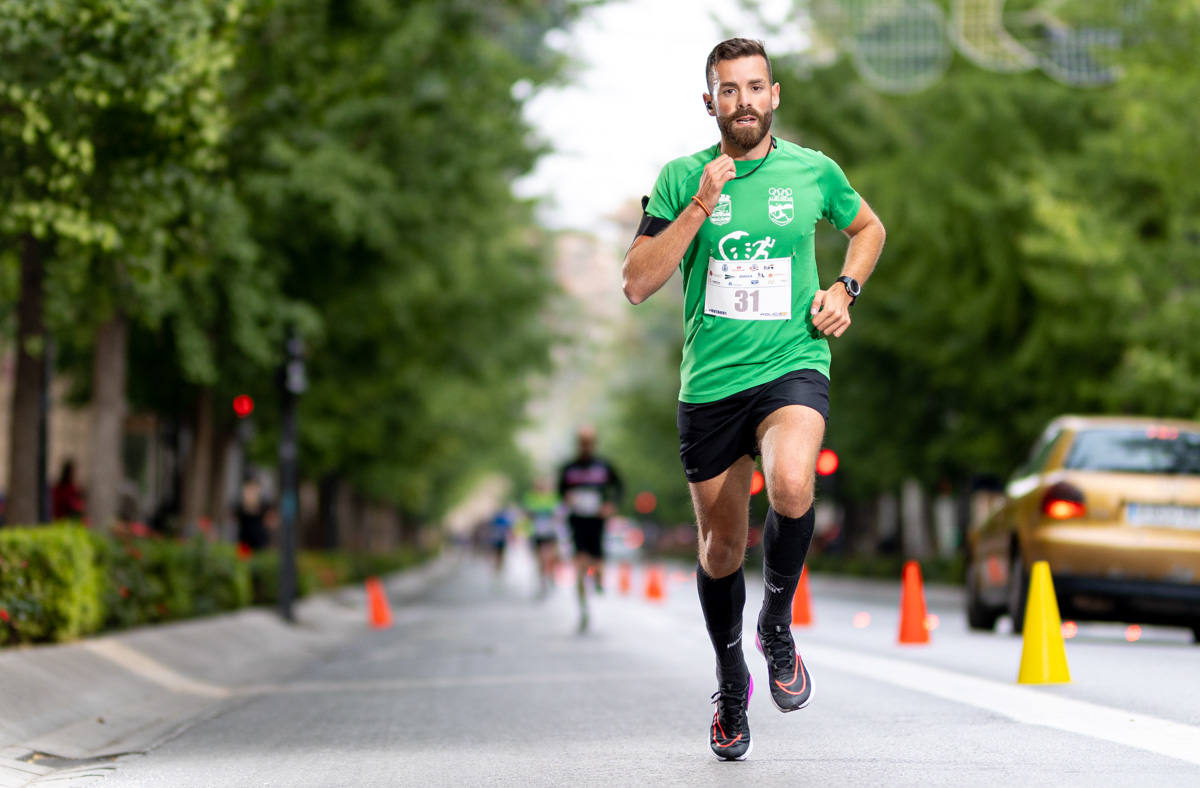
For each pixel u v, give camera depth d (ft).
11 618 81.51
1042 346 209.26
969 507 253.03
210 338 160.15
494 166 167.94
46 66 81.25
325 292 168.86
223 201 124.36
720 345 47.55
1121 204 194.49
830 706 69.10
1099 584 105.09
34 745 61.67
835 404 284.00
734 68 47.03
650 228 48.03
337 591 242.37
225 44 85.81
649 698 77.10
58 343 162.50
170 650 103.19
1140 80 182.50
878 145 275.59
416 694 84.02
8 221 88.69
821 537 448.65
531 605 225.97
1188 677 77.41
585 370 331.57
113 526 123.85
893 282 241.96
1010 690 72.43
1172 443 109.29
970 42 177.68
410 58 152.66
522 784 49.08
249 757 58.65
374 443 243.60
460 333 238.68
